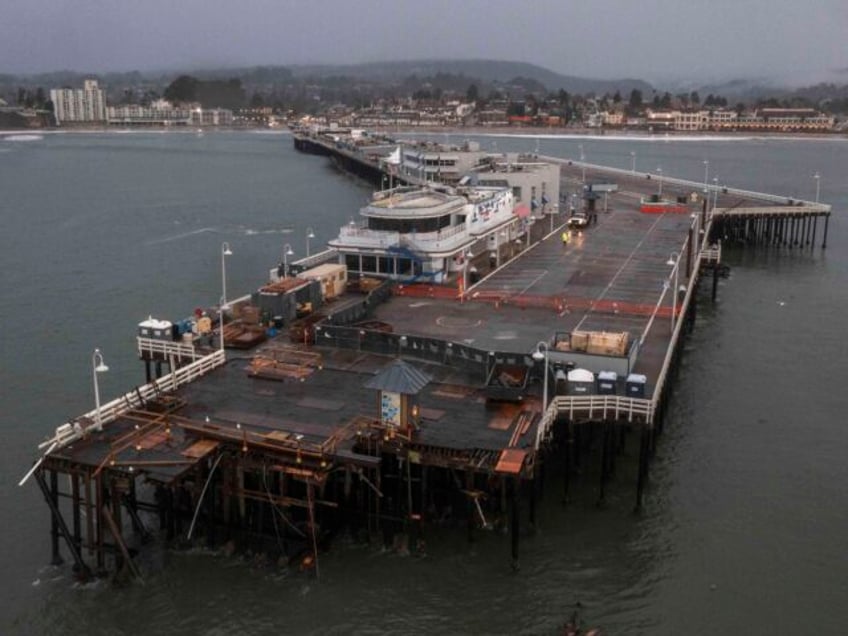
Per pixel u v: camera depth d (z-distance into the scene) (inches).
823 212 5600.4
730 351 3378.4
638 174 7539.4
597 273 3639.3
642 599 1786.4
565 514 2073.1
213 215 6909.5
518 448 1859.0
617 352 2253.9
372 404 2080.5
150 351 2443.4
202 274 4685.0
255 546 1905.8
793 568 1902.1
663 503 2145.7
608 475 2249.0
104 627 1697.8
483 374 2287.2
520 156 6791.3
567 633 1665.8
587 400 2048.5
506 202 4288.9
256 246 5516.7
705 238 4372.5
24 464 2361.0
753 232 5723.4
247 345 2509.8
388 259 3385.8
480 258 3939.5
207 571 1845.5
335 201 7844.5
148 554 1899.6
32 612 1740.9
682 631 1694.1
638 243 4352.9
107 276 4650.6
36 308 3988.7
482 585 1812.3
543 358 2170.3
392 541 1925.4
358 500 1956.2
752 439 2536.9
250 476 1915.6
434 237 3368.6
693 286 3486.7
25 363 3196.4
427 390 2186.3
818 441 2532.0
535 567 1867.6
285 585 1802.4
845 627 1713.8
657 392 2128.4
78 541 1838.1
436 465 1840.6
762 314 3949.3
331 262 3688.5
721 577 1863.9
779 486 2256.4
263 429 1915.6
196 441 1844.2
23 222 6535.4
